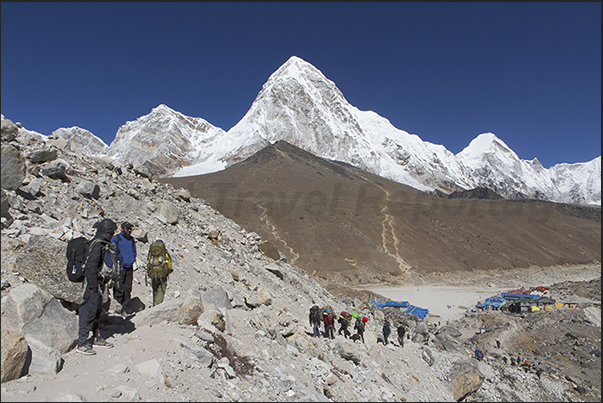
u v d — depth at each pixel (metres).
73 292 5.98
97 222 10.06
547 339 36.97
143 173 17.34
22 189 9.09
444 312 58.12
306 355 9.35
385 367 12.80
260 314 10.07
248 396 5.60
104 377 4.57
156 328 6.34
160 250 7.33
